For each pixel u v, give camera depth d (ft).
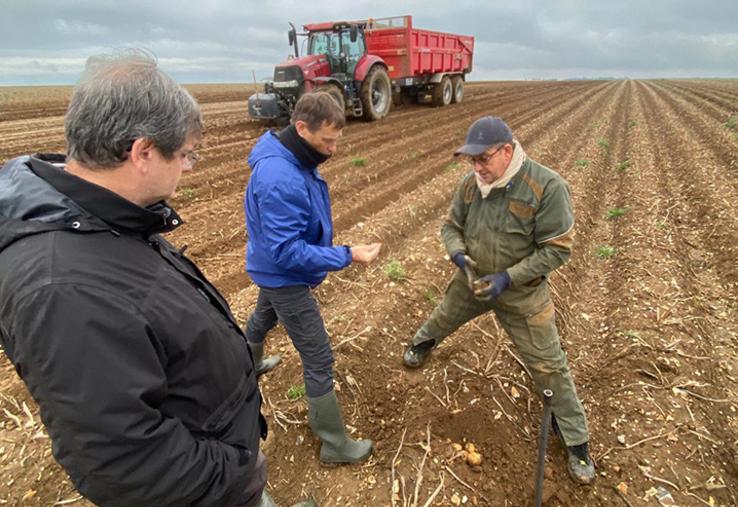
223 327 4.58
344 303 15.07
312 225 7.80
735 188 24.70
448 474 9.16
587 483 9.21
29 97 75.05
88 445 3.48
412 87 66.95
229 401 4.74
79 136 3.57
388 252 19.12
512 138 7.73
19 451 9.25
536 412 11.32
